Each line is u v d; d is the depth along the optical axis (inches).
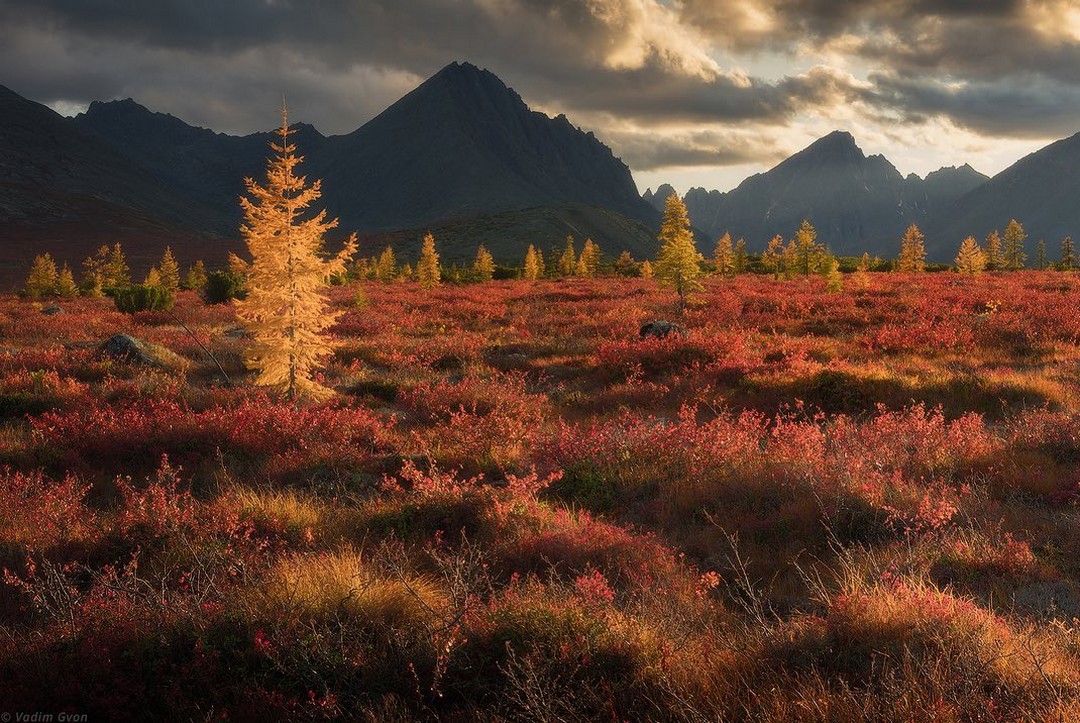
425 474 360.5
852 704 138.3
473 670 162.2
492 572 237.8
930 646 163.8
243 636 173.3
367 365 761.0
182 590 213.2
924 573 216.5
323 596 191.3
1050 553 240.8
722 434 382.9
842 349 759.7
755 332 917.8
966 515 274.1
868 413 496.1
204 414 464.8
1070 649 172.2
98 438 421.4
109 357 743.1
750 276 2659.9
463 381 575.8
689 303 1337.4
